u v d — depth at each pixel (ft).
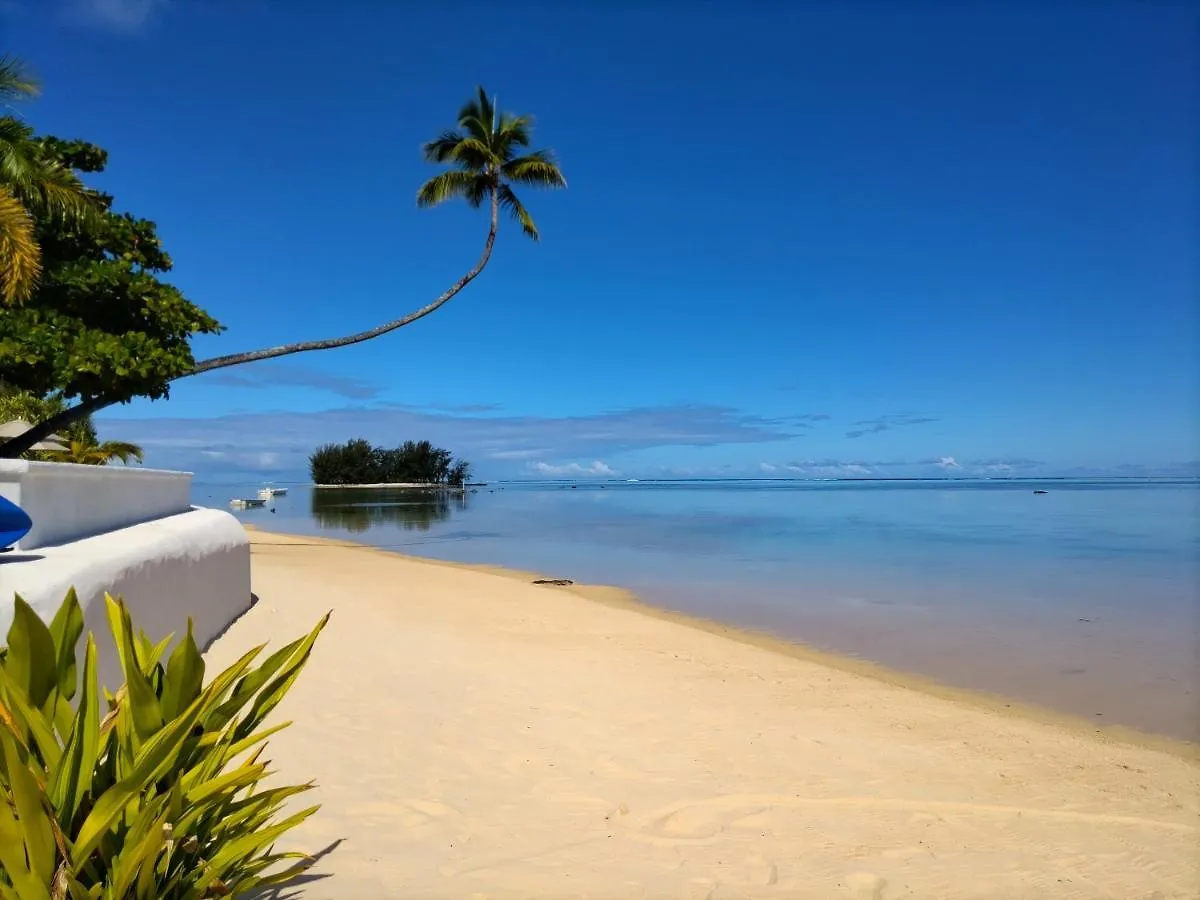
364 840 13.97
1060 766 19.57
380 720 20.76
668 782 17.54
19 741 7.52
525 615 40.29
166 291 44.78
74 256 45.44
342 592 44.32
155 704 8.60
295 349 63.26
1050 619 42.29
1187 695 27.35
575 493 391.65
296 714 20.80
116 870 7.71
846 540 96.32
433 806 15.61
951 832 15.38
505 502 252.21
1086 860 14.25
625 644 33.68
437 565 67.56
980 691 27.86
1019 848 14.73
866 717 23.53
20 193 40.55
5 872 7.37
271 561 65.00
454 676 26.03
